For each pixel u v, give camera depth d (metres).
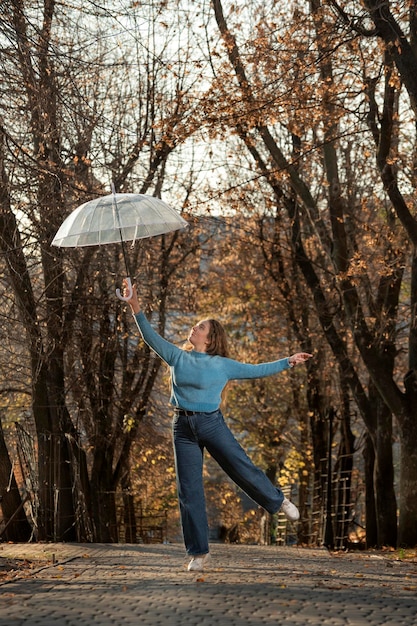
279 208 28.02
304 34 16.86
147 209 8.62
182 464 8.28
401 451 19.23
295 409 34.47
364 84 16.89
